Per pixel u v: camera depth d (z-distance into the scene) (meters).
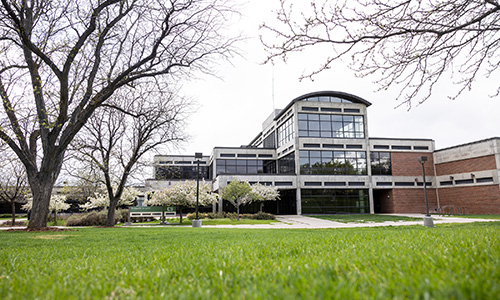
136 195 35.25
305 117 42.28
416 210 42.22
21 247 7.78
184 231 14.44
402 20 5.46
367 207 41.78
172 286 2.88
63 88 13.55
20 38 12.88
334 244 5.93
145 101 21.84
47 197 15.90
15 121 13.21
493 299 2.04
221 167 47.78
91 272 3.79
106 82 14.77
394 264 3.46
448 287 2.26
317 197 41.16
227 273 3.39
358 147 42.66
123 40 14.27
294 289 2.51
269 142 53.94
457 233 7.99
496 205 34.66
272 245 6.15
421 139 43.84
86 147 20.56
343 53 5.79
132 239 9.69
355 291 2.37
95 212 29.80
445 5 5.43
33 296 2.68
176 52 13.54
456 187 39.72
